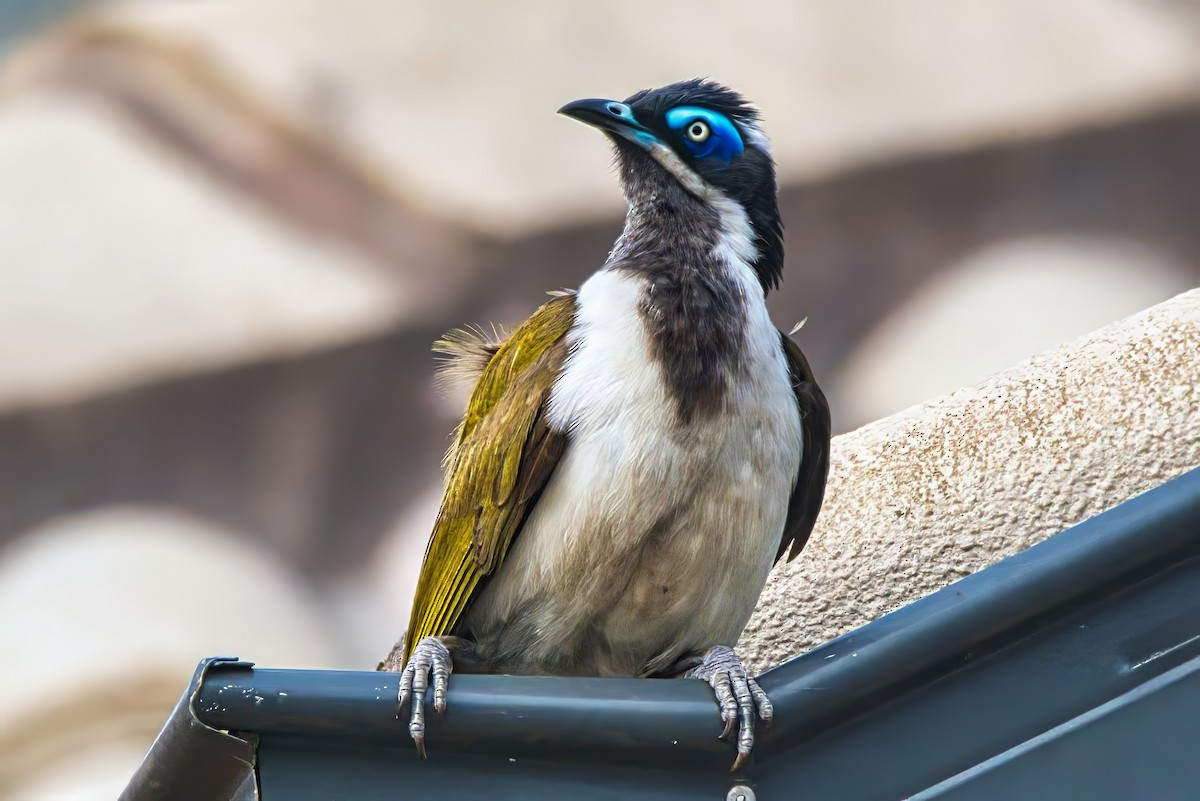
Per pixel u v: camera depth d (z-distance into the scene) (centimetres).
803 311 1617
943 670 319
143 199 1652
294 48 1672
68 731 1323
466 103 1650
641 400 454
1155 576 315
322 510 1600
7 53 1739
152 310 1616
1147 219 1593
